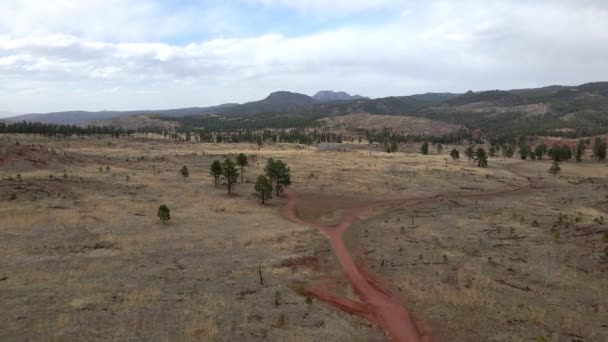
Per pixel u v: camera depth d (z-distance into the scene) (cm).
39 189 6525
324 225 6016
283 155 15825
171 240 4669
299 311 2970
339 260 4319
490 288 3462
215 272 3706
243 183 9338
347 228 5806
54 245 4178
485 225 5675
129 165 11062
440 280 3678
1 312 2606
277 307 3014
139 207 6247
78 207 5919
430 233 5294
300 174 10762
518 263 4059
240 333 2575
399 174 10956
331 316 2942
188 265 3862
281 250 4544
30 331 2398
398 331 2833
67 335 2388
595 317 2944
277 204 7456
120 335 2441
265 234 5175
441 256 4334
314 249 4650
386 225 5888
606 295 3297
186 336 2477
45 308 2712
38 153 9225
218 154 14988
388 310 3150
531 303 3169
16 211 5331
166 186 8244
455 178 10631
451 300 3250
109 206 6141
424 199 8188
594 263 3956
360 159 14775
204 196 7612
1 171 7719
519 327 2819
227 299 3098
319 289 3491
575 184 10462
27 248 4016
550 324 2848
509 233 5175
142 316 2709
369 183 9569
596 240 4531
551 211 6612
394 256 4394
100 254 4025
